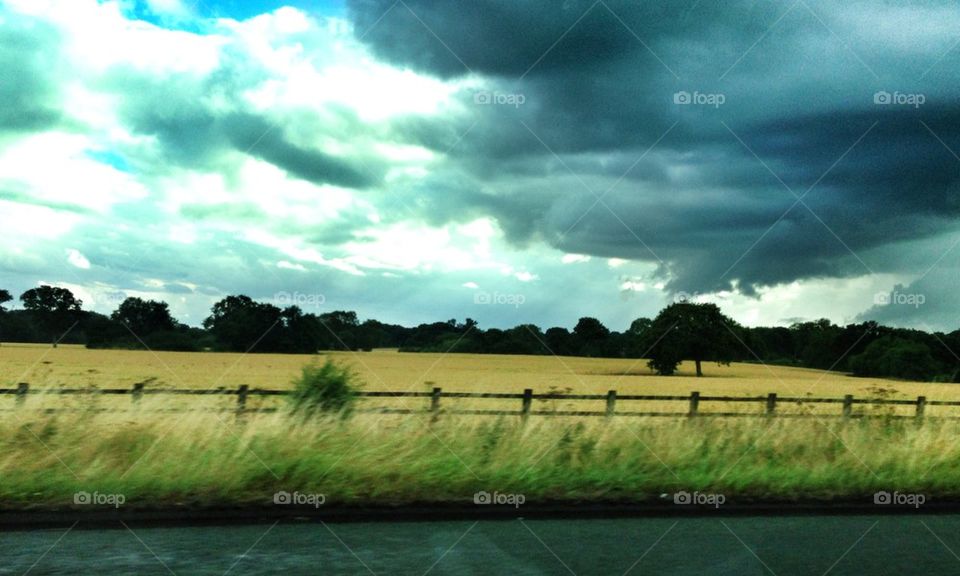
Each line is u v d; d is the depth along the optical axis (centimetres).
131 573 569
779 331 7025
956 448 1130
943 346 5038
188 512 756
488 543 688
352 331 5488
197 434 948
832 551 683
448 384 3216
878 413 1373
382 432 1040
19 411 1055
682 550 679
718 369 7175
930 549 696
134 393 1215
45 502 760
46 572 569
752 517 827
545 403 1486
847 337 6228
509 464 938
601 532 741
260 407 1182
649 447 1055
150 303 6388
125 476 816
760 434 1191
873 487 976
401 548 660
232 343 5488
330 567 596
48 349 6950
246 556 621
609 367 6750
